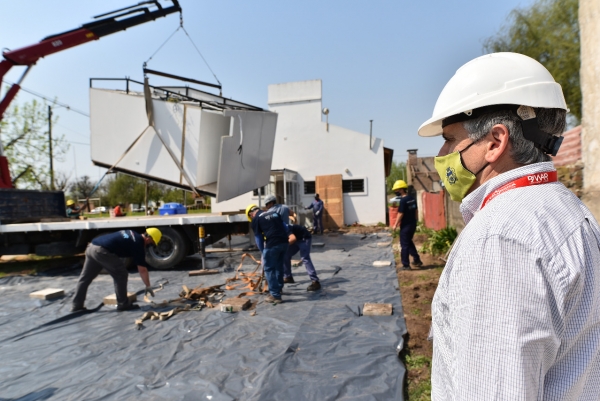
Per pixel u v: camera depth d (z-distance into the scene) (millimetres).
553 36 14312
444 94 1184
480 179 1118
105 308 6391
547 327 798
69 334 5199
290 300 6285
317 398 3232
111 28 10945
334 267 8938
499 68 1077
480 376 827
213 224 9867
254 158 10211
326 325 4973
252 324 5164
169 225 9586
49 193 11820
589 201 4348
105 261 5973
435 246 9648
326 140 18781
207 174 9766
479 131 1070
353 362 3854
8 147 21453
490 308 830
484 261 863
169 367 4016
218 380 3664
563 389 845
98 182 9758
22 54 10836
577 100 13344
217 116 9758
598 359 893
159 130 9586
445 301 1026
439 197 12484
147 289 6277
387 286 6922
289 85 19000
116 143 9812
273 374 3654
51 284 8633
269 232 6113
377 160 18422
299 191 19047
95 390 3623
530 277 818
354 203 18625
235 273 8867
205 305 6215
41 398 3529
